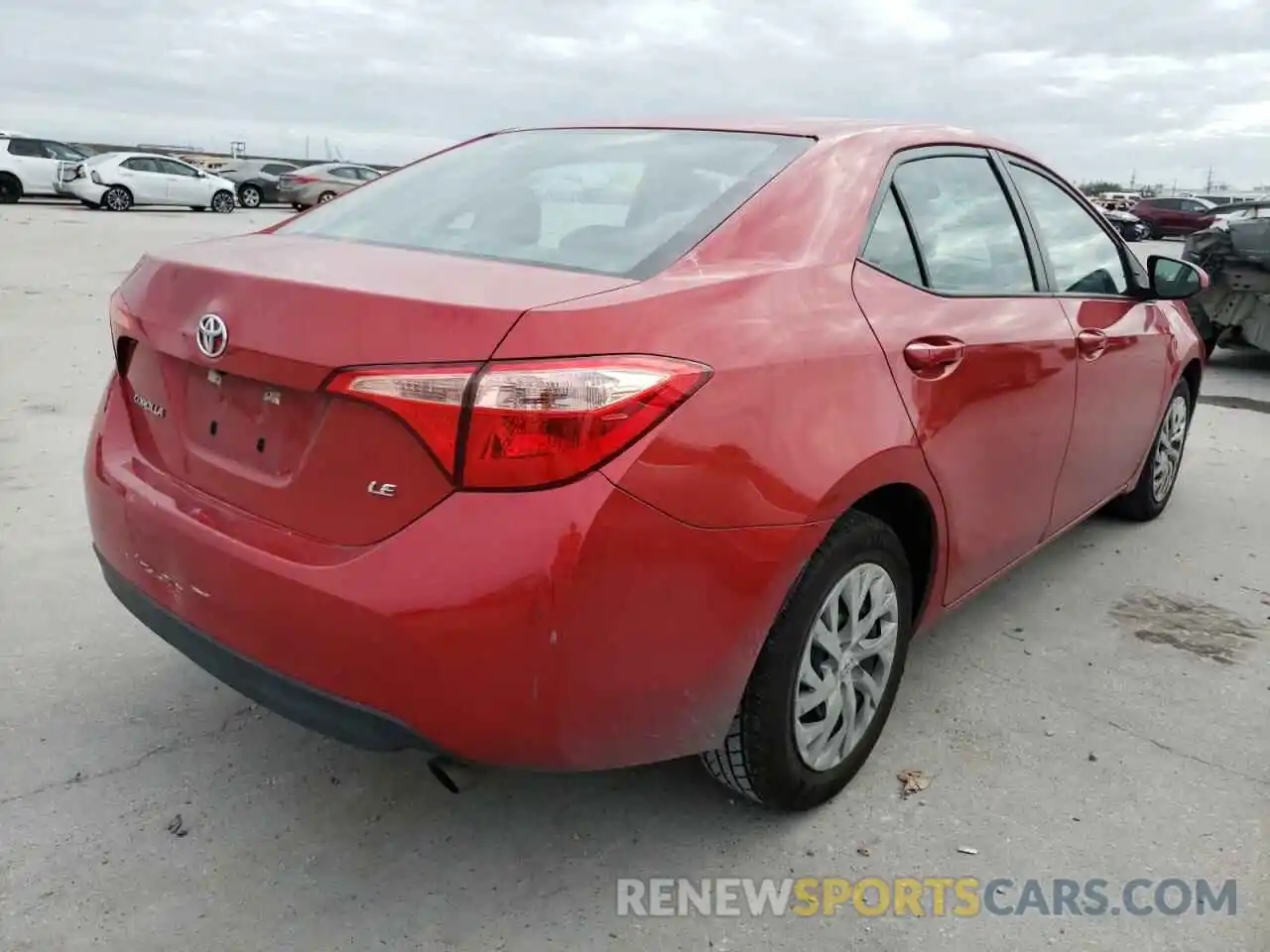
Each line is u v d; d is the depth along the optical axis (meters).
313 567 2.01
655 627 2.00
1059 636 3.68
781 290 2.29
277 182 31.00
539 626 1.87
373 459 1.98
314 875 2.35
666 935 2.21
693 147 2.79
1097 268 3.83
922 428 2.54
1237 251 8.83
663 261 2.24
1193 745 2.99
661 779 2.74
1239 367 9.68
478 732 1.94
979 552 3.03
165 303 2.35
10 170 23.97
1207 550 4.58
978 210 3.14
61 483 4.73
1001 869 2.45
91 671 3.16
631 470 1.91
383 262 2.28
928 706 3.16
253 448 2.20
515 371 1.85
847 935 2.23
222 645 2.19
